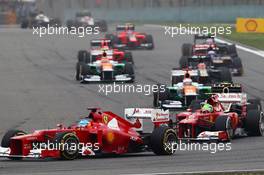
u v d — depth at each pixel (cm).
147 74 12644
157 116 6134
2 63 14988
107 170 5016
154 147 5825
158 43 19150
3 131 7656
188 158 5628
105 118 5881
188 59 12125
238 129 7006
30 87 11231
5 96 10288
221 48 13162
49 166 5294
